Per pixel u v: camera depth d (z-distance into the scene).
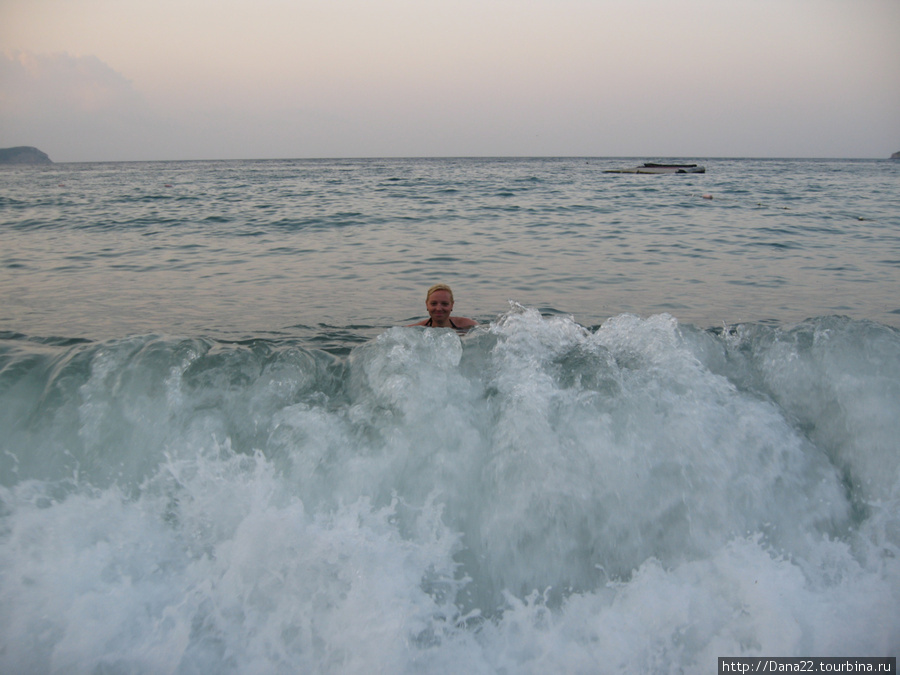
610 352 2.88
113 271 7.85
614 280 7.34
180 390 2.59
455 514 2.29
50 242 10.47
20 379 2.64
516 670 1.91
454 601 2.10
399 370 2.64
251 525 2.18
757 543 2.20
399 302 6.30
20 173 59.47
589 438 2.38
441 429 2.45
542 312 5.93
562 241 10.61
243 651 1.92
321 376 2.81
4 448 2.42
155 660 1.89
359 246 10.05
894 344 2.66
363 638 1.93
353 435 2.42
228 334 5.07
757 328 3.05
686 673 1.89
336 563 2.09
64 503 2.27
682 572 2.13
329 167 75.19
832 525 2.25
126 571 2.09
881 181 33.66
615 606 2.07
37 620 1.95
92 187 29.41
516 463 2.32
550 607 2.10
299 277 7.52
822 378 2.65
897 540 2.16
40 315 5.61
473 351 2.89
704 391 2.60
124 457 2.40
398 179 37.00
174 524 2.22
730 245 10.12
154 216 14.62
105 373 2.63
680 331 3.00
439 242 10.49
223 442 2.44
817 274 7.65
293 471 2.31
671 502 2.27
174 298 6.36
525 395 2.53
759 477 2.32
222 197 21.62
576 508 2.25
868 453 2.40
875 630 1.93
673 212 15.73
